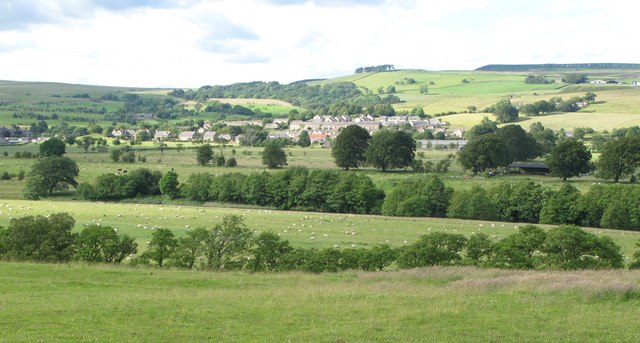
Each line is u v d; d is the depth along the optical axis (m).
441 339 34.41
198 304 42.31
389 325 36.94
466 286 49.59
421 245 69.06
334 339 34.06
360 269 66.06
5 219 114.06
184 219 118.50
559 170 170.88
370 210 138.50
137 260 67.06
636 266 67.06
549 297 44.72
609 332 36.16
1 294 45.12
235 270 64.81
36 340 32.75
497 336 35.12
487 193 133.75
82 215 122.25
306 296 45.66
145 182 162.62
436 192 134.75
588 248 66.88
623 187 123.69
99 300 43.16
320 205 144.25
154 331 35.16
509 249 67.12
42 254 67.69
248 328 36.16
